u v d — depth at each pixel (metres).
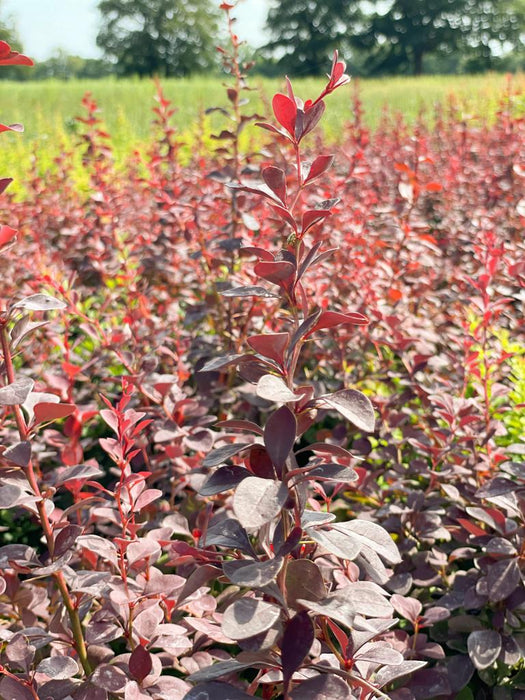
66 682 0.49
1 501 0.42
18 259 1.27
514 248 1.12
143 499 0.53
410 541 0.71
